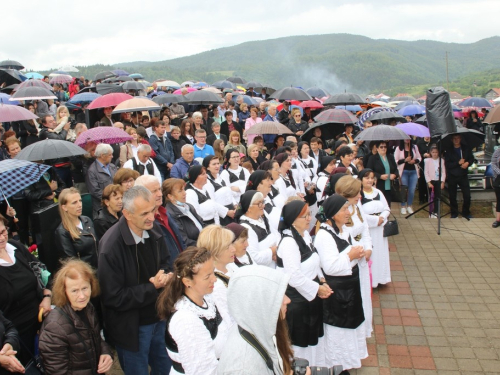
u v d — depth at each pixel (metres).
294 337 4.36
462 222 9.99
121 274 3.68
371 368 4.93
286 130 9.55
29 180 5.39
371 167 9.19
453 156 10.09
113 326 3.75
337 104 15.66
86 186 7.56
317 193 7.78
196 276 2.84
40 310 3.89
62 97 19.02
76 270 3.38
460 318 5.97
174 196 4.94
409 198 10.73
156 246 3.95
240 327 2.36
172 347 2.79
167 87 22.94
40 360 3.54
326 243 4.60
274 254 4.84
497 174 9.27
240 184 7.30
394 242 8.90
